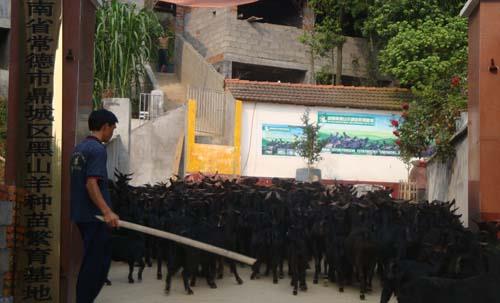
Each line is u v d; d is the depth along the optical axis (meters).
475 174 9.57
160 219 9.38
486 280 5.72
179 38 26.41
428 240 8.02
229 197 10.25
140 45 20.97
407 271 6.87
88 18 8.36
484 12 9.50
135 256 9.36
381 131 20.36
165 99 23.98
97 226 5.80
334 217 9.29
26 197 6.34
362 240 8.48
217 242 8.94
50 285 6.32
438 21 20.98
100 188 5.88
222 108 20.61
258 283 9.55
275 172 19.84
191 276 9.18
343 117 20.25
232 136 19.88
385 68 21.36
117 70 20.45
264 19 28.56
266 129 19.91
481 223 8.18
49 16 6.45
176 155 19.59
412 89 18.98
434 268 6.89
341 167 20.12
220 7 23.44
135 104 21.81
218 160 19.41
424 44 20.06
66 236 6.93
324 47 24.56
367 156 20.27
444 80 14.98
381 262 8.88
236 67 25.23
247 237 10.52
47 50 6.43
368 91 20.77
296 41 25.42
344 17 25.20
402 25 21.31
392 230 8.83
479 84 9.48
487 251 6.32
